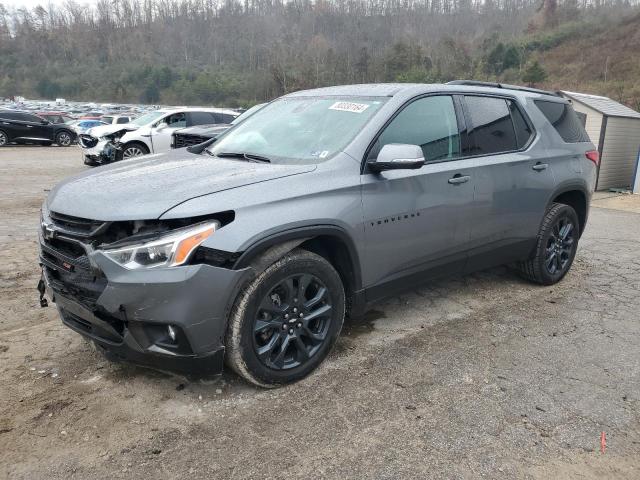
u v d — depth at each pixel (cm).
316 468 263
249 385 332
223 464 264
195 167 351
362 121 373
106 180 334
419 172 382
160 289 274
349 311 366
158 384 331
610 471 266
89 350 372
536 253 506
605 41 6375
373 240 355
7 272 533
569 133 538
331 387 334
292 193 316
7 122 2266
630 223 893
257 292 301
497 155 449
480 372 357
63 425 290
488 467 266
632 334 423
